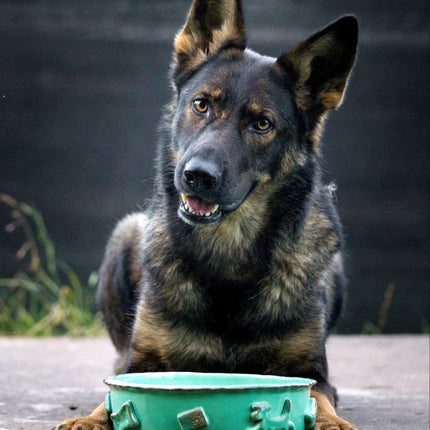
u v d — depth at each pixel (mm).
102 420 5117
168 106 6391
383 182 13258
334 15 13195
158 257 6023
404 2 13273
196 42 6316
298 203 5996
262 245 5871
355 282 13102
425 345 10977
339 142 13172
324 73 6160
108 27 13031
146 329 5965
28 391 7277
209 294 5879
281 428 4230
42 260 12852
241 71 5871
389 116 13273
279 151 5871
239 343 5844
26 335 12406
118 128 13055
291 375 5953
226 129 5629
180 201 5855
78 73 12992
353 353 10203
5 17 12859
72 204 12961
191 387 4148
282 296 5840
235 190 5504
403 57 13297
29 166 12906
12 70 12891
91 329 12492
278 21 13078
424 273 13250
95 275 12609
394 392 7605
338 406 6859
